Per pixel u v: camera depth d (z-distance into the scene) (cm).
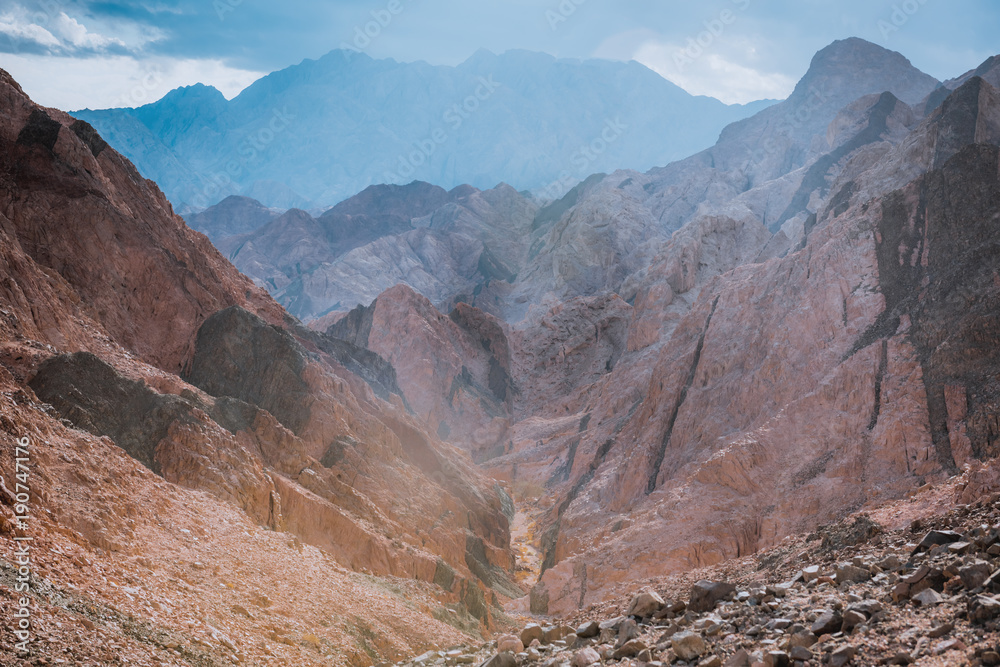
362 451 5450
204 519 2867
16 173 5441
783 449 5300
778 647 1126
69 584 1666
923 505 2034
